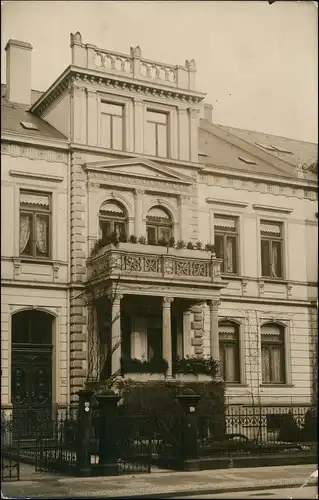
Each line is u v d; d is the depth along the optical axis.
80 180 28.14
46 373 27.27
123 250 26.56
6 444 21.75
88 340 27.33
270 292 30.67
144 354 27.91
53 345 27.47
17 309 26.81
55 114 29.33
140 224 28.88
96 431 18.56
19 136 27.34
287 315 30.69
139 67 29.36
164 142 30.08
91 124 28.50
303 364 30.53
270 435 23.11
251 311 30.14
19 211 27.31
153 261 27.06
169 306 27.12
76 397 26.83
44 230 27.80
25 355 26.98
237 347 29.83
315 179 32.16
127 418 19.81
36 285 27.17
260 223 31.25
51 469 18.58
